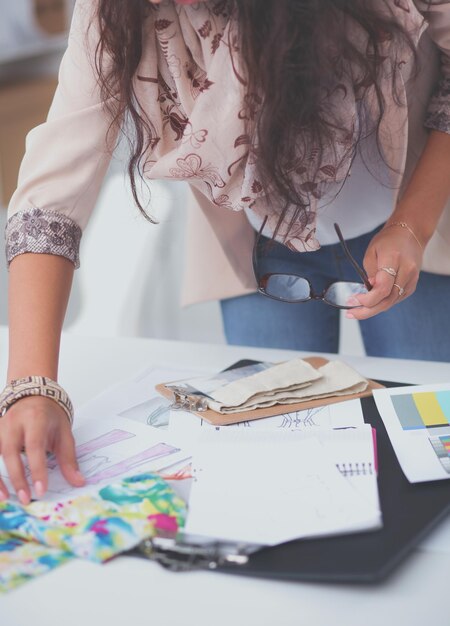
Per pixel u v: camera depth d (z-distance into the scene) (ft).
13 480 2.43
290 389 3.14
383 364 3.69
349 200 3.71
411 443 2.68
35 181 3.12
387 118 3.12
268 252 4.30
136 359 3.79
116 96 3.02
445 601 1.97
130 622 1.92
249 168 2.96
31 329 2.92
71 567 2.13
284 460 2.53
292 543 2.15
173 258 7.07
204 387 3.20
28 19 9.70
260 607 1.96
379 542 2.14
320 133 2.83
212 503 2.30
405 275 3.17
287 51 2.58
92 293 6.97
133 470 2.60
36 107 9.77
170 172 3.10
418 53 3.34
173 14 2.83
